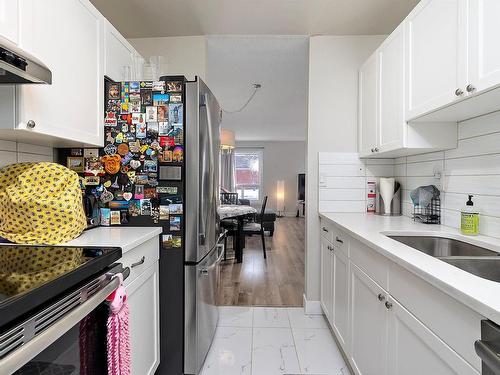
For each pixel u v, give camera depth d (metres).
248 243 5.59
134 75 2.07
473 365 0.71
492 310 0.63
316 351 2.02
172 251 1.73
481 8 1.12
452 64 1.30
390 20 2.35
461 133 1.69
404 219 2.11
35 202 1.21
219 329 2.32
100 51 1.64
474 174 1.59
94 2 2.09
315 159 2.62
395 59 1.83
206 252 1.88
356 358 1.59
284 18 2.32
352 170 2.57
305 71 3.49
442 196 1.87
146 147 1.72
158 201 1.72
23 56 0.90
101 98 1.66
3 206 1.24
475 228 1.51
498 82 1.05
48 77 1.03
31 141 1.48
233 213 4.07
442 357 0.83
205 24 2.41
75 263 0.95
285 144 9.98
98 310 1.05
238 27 2.46
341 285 1.88
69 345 0.89
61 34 1.30
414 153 2.12
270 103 5.03
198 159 1.72
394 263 1.14
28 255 1.04
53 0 1.25
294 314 2.59
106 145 1.73
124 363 1.09
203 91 1.79
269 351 2.02
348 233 1.70
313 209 2.62
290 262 4.27
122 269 1.16
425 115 1.56
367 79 2.33
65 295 0.82
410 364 1.02
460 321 0.76
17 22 1.05
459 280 0.81
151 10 2.21
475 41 1.15
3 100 1.09
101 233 1.51
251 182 10.10
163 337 1.74
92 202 1.71
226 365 1.87
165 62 2.04
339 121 2.60
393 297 1.15
